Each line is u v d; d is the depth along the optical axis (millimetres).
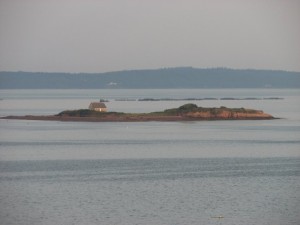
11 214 156750
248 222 149875
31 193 182500
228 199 173750
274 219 152000
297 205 166125
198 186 193250
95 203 168625
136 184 196750
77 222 149500
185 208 163000
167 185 195125
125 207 163875
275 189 188125
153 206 164875
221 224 148125
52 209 161875
